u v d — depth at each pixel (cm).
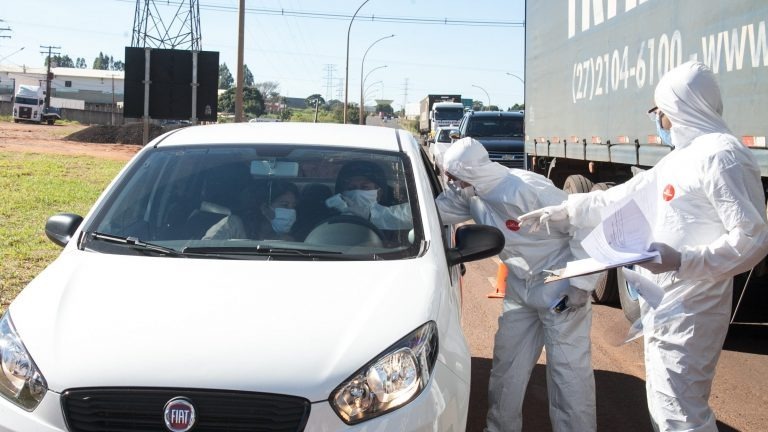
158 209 408
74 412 280
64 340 298
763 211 338
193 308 312
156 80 2606
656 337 361
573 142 1018
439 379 304
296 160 439
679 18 687
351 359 289
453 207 468
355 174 429
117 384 279
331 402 279
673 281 354
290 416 277
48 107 7338
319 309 313
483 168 420
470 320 750
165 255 372
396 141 473
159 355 286
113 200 413
